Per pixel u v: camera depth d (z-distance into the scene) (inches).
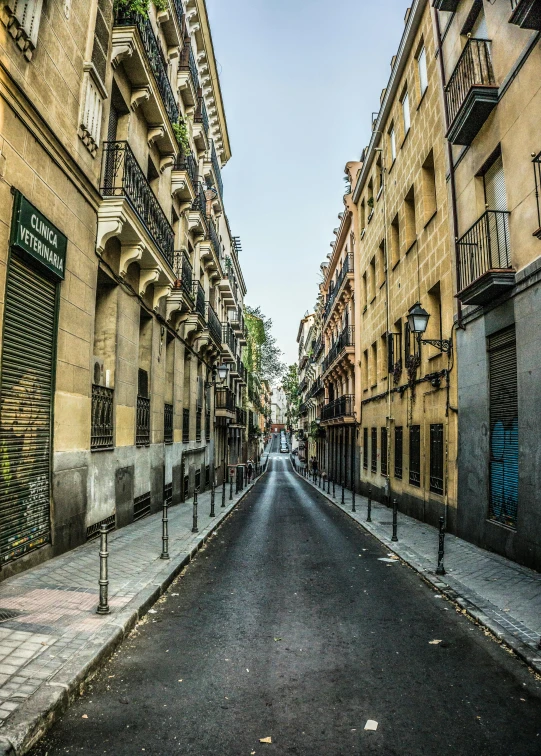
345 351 1131.9
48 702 149.0
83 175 366.0
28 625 208.2
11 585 261.4
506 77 383.2
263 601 275.1
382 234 865.5
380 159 903.1
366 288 1049.5
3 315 265.7
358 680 180.4
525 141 358.6
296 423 3690.9
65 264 340.2
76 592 256.5
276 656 200.7
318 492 1144.2
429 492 574.9
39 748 136.8
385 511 719.1
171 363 711.7
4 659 175.6
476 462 436.8
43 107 307.3
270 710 158.6
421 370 616.4
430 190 609.0
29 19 277.1
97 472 405.7
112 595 257.1
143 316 580.4
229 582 315.6
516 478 371.2
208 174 1000.9
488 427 417.1
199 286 893.8
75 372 359.6
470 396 453.7
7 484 271.7
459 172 487.5
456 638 223.5
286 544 452.8
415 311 509.7
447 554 394.3
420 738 144.3
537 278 337.1
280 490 1211.2
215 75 1019.3
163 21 597.9
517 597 276.7
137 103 496.1
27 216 284.0
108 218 399.2
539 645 203.5
